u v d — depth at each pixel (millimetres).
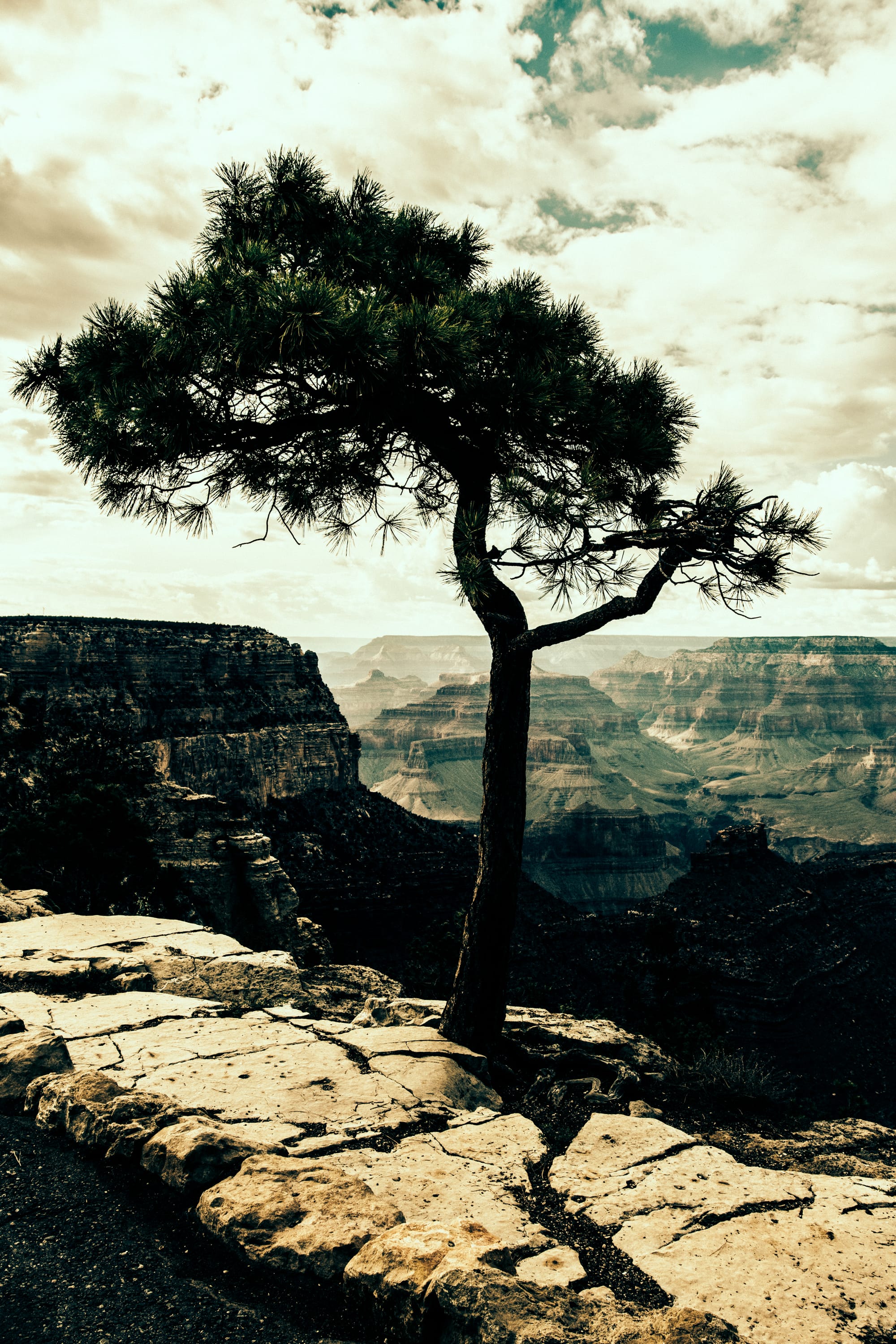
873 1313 4805
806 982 100188
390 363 8789
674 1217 6066
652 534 9867
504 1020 10336
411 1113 7930
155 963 12367
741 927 108125
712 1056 10445
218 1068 8508
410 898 85812
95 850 43312
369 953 77750
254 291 8711
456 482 11148
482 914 10250
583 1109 8820
